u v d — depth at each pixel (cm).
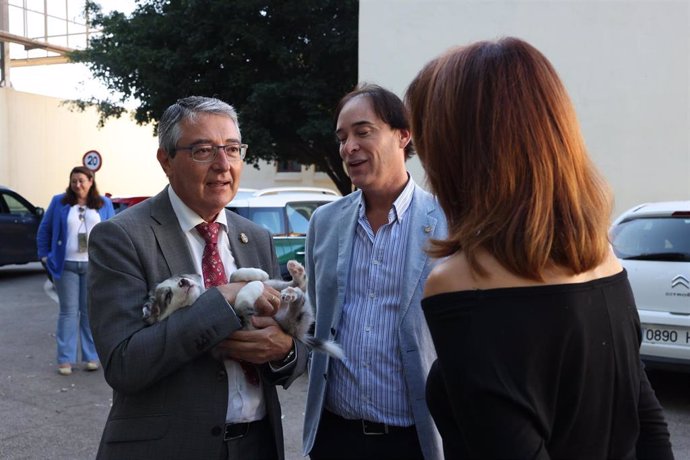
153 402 178
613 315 121
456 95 128
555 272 118
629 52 980
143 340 169
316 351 222
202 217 201
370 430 222
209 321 170
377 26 1120
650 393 137
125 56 1582
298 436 444
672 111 963
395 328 222
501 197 119
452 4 1081
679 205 533
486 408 109
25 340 739
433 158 134
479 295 116
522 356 111
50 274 599
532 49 129
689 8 941
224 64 1540
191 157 190
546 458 108
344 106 235
